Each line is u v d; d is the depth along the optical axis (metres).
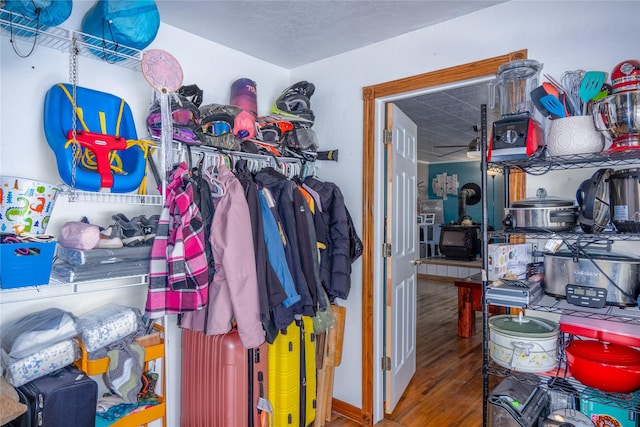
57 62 1.71
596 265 1.39
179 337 2.12
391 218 2.47
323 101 2.65
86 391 1.44
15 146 1.59
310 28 2.18
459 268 6.95
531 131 1.48
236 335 1.85
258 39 2.32
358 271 2.45
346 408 2.48
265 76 2.67
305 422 2.12
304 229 2.00
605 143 1.49
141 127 1.99
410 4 1.92
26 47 1.62
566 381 1.50
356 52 2.47
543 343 1.45
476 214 7.48
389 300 2.45
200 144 1.87
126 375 1.60
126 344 1.64
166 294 1.66
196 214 1.69
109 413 1.64
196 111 1.89
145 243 1.68
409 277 2.85
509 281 1.58
